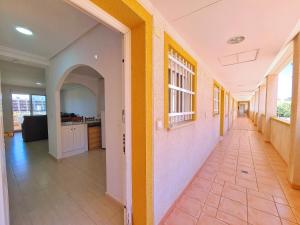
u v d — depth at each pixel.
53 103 3.47
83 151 4.16
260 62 3.05
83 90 6.69
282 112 4.60
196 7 1.40
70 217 1.71
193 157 2.51
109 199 2.03
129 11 1.13
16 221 1.64
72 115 6.54
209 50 2.42
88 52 2.31
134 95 1.37
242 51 2.46
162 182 1.60
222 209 1.81
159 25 1.49
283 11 1.45
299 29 1.89
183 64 2.19
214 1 1.32
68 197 2.08
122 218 1.69
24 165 3.20
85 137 4.23
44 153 4.02
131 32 1.36
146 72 1.29
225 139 5.62
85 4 1.02
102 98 5.41
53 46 2.75
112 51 1.93
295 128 2.21
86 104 6.59
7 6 1.67
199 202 1.94
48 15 1.85
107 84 2.03
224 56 2.70
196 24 1.69
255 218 1.66
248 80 5.21
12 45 2.71
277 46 2.27
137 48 1.32
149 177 1.37
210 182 2.44
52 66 3.39
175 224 1.60
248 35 1.93
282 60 3.49
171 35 1.74
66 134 3.75
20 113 7.88
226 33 1.88
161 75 1.54
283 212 1.75
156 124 1.46
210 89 3.69
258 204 1.89
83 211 1.81
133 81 1.37
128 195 1.45
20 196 2.10
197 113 2.68
